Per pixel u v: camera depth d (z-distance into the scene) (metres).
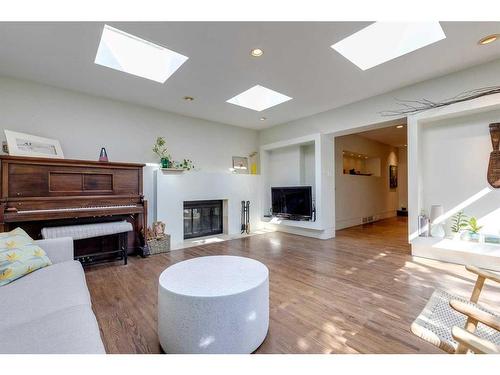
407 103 3.33
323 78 3.06
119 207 3.12
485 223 2.95
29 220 2.48
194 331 1.33
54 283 1.45
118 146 3.77
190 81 3.10
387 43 2.64
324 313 1.85
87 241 3.17
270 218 5.41
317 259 3.27
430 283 2.38
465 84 2.85
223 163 5.21
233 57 2.54
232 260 1.96
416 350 1.40
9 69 2.76
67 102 3.33
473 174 3.04
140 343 1.50
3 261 1.51
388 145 7.85
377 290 2.24
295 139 4.93
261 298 1.49
